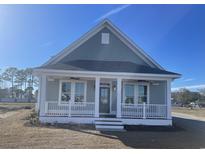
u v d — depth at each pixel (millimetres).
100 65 17719
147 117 16547
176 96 75188
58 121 15992
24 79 87875
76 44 19172
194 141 11133
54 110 16469
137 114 16578
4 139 10422
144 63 19578
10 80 87562
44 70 15758
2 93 86062
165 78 16594
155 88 19125
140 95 19000
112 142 10422
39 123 15531
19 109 33438
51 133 12117
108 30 19562
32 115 19750
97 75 16141
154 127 15594
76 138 11039
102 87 18953
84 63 18031
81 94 18562
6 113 25172
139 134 12859
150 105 16750
